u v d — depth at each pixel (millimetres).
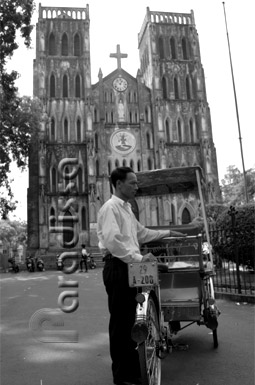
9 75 28766
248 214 13609
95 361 5449
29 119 36281
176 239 5871
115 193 4566
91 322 8273
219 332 6965
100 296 12781
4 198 34188
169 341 5395
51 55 47969
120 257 4031
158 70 48594
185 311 5531
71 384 4566
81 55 48500
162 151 45594
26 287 17250
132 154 46250
